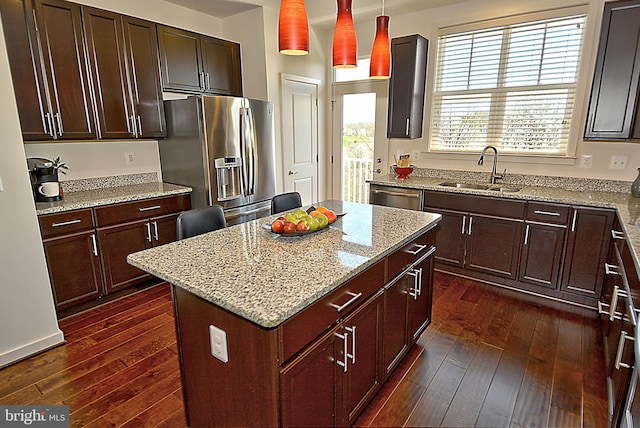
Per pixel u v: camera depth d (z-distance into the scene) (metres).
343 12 1.76
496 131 3.55
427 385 1.95
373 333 1.63
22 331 2.18
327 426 1.39
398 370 2.06
